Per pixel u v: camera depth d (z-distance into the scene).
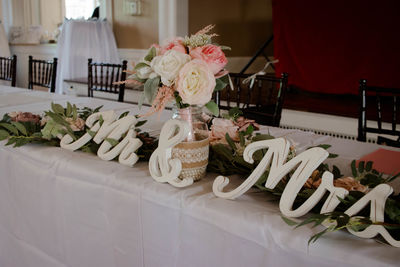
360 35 4.07
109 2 4.37
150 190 0.84
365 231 0.62
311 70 4.46
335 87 4.33
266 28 6.40
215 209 0.75
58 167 1.02
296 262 0.65
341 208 0.69
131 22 4.27
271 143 0.78
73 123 1.10
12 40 5.24
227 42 5.61
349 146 1.29
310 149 0.72
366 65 4.11
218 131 1.00
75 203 0.99
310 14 4.33
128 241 0.90
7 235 1.22
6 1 5.16
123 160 0.97
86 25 4.11
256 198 0.81
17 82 5.39
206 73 0.76
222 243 0.74
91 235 0.97
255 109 1.92
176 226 0.81
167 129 0.86
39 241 1.12
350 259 0.59
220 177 0.81
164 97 0.80
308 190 0.71
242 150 0.91
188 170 0.87
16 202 1.16
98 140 1.03
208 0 5.03
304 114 3.40
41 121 1.19
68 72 4.10
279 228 0.68
